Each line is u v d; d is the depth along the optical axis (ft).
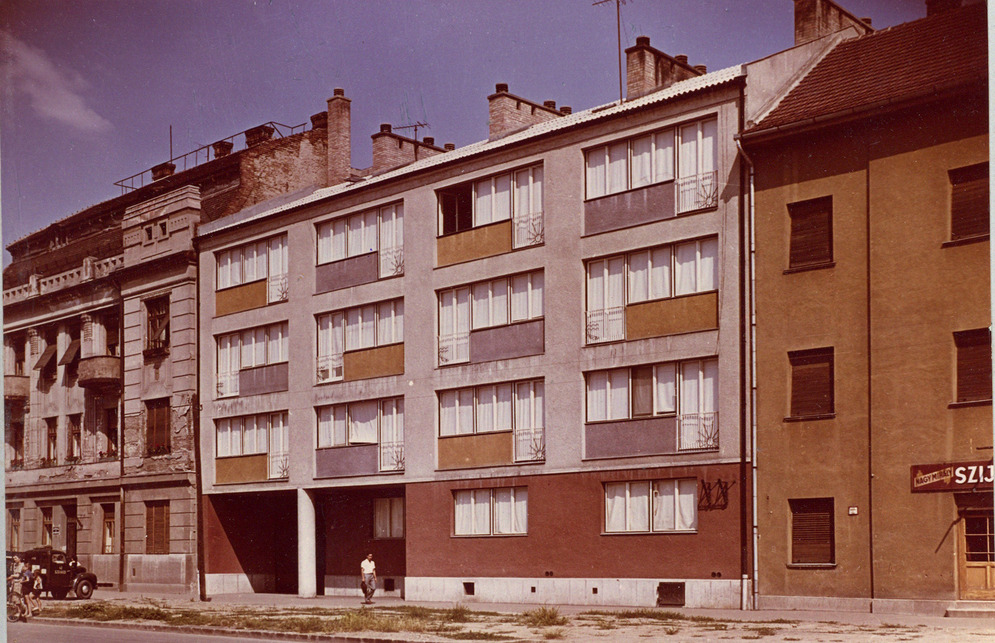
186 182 161.79
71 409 171.12
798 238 91.86
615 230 104.68
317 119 162.40
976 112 82.74
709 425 96.32
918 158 85.20
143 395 155.84
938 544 81.51
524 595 108.37
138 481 153.58
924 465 82.69
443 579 116.16
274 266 140.36
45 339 180.14
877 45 98.58
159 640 80.64
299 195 158.10
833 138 90.12
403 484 122.01
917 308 84.33
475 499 114.93
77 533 165.48
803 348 90.33
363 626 81.05
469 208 119.85
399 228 125.80
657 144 102.58
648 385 101.24
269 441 138.31
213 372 146.61
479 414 115.44
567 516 105.60
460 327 118.42
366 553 131.44
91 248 174.60
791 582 88.99
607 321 104.94
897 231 85.81
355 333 129.70
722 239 96.58
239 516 145.79
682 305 99.09
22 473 178.50
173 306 152.35
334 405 131.03
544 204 110.93
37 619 102.32
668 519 98.53
